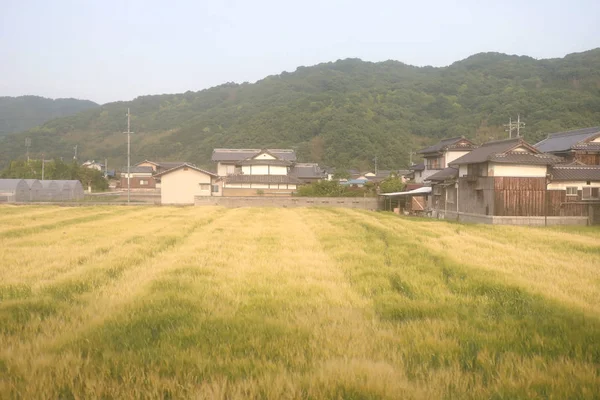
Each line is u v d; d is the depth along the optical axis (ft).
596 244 59.11
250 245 54.44
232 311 25.46
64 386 15.93
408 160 300.40
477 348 20.07
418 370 17.43
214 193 190.49
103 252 47.80
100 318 23.34
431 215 138.92
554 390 15.61
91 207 135.44
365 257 44.62
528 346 20.06
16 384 15.88
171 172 178.70
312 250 51.13
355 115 334.44
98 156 399.24
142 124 468.75
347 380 15.90
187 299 27.58
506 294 29.43
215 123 408.46
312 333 21.52
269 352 19.30
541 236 70.03
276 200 162.81
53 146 416.26
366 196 177.68
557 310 25.27
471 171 116.57
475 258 43.70
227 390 15.53
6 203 151.74
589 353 19.03
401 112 358.84
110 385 15.88
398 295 29.60
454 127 313.73
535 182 103.86
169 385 15.74
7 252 46.47
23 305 25.76
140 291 29.35
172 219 92.38
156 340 20.93
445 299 28.86
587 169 110.93
